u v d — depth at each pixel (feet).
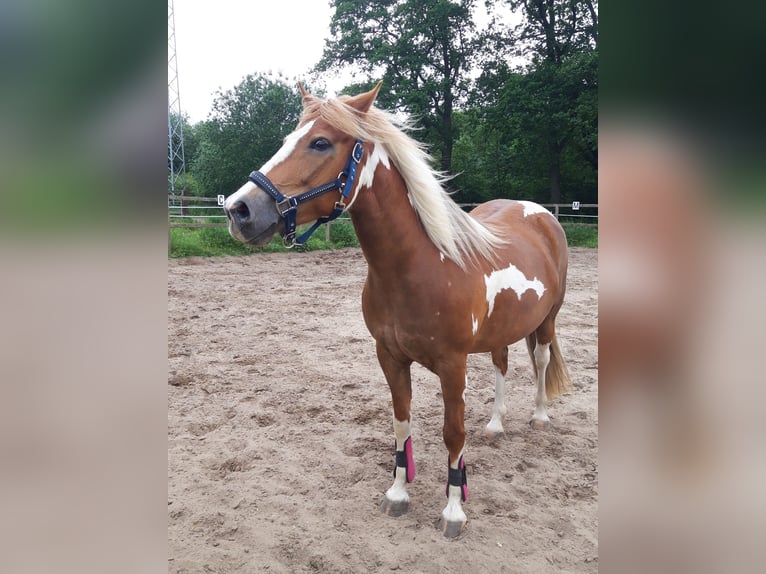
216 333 18.13
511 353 16.35
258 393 12.85
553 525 7.81
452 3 64.90
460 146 75.77
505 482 8.99
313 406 12.06
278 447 10.16
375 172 6.72
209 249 38.11
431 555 7.13
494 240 8.63
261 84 78.18
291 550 7.25
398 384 7.89
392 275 7.03
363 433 10.80
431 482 9.04
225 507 8.20
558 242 10.78
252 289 26.07
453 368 7.35
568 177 70.33
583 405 12.28
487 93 68.80
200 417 11.46
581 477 9.18
